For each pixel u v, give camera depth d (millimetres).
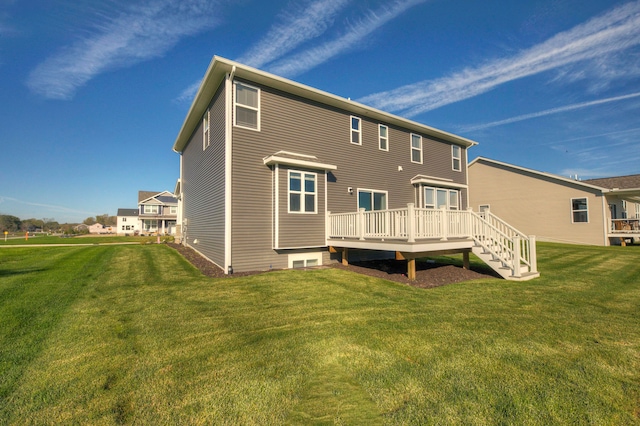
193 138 13094
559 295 5656
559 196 18312
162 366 2855
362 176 11297
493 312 4594
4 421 2045
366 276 7605
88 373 2703
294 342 3447
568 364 2883
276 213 8680
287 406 2240
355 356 3082
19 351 3135
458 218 8461
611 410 2178
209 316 4391
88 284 6375
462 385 2508
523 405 2229
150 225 43406
